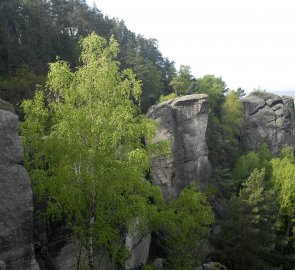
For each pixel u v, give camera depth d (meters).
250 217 37.78
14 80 47.81
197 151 55.69
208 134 63.84
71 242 20.16
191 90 82.12
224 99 82.94
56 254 19.42
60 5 79.62
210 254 39.72
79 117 17.69
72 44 70.81
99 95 20.16
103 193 16.91
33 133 18.16
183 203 22.41
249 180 42.25
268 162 63.53
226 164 64.25
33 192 16.95
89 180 16.47
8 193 14.48
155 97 77.31
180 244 21.97
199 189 55.03
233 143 69.56
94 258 20.75
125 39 105.25
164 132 52.03
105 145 17.61
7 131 14.88
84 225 17.64
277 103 82.31
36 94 19.16
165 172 50.28
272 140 80.25
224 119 74.19
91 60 19.95
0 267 12.52
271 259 41.66
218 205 53.16
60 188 16.20
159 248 35.78
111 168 17.34
